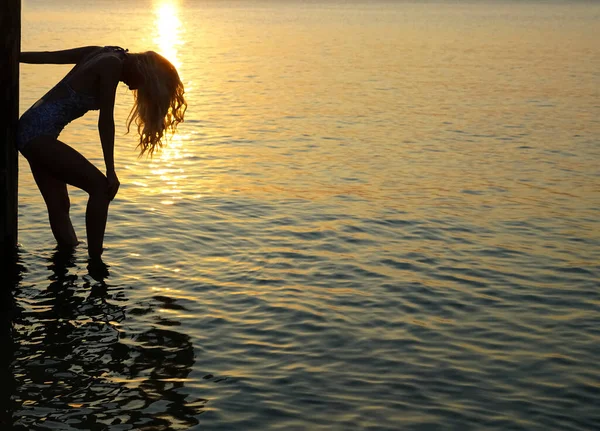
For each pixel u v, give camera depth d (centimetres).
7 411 354
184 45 2986
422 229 664
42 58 552
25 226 640
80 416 352
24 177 813
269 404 365
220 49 2791
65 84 536
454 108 1412
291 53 2612
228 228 653
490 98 1548
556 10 7838
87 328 450
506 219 702
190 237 625
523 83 1806
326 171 890
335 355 420
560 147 1052
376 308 489
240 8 8662
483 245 624
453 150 1029
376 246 614
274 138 1097
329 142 1074
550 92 1648
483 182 847
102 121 536
